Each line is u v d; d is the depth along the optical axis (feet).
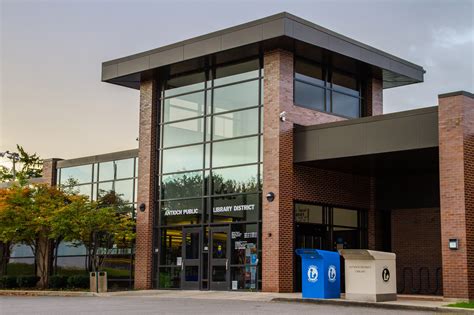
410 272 98.37
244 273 89.97
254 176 90.63
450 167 73.77
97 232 104.12
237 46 89.25
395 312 60.59
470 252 71.92
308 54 92.58
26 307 67.21
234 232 91.81
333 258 73.77
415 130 79.30
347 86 100.27
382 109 103.71
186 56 95.04
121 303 72.43
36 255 114.01
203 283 94.43
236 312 59.31
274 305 68.44
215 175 95.20
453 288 71.67
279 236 86.48
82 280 105.50
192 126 99.19
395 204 99.30
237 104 94.02
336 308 65.36
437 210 96.89
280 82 88.99
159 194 101.96
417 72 103.86
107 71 105.50
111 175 114.83
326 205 94.58
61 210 101.76
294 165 89.81
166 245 100.27
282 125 88.69
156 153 103.19
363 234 100.32
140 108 104.83
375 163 89.45
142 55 100.99
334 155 85.66
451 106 74.49
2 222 108.58
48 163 127.03
